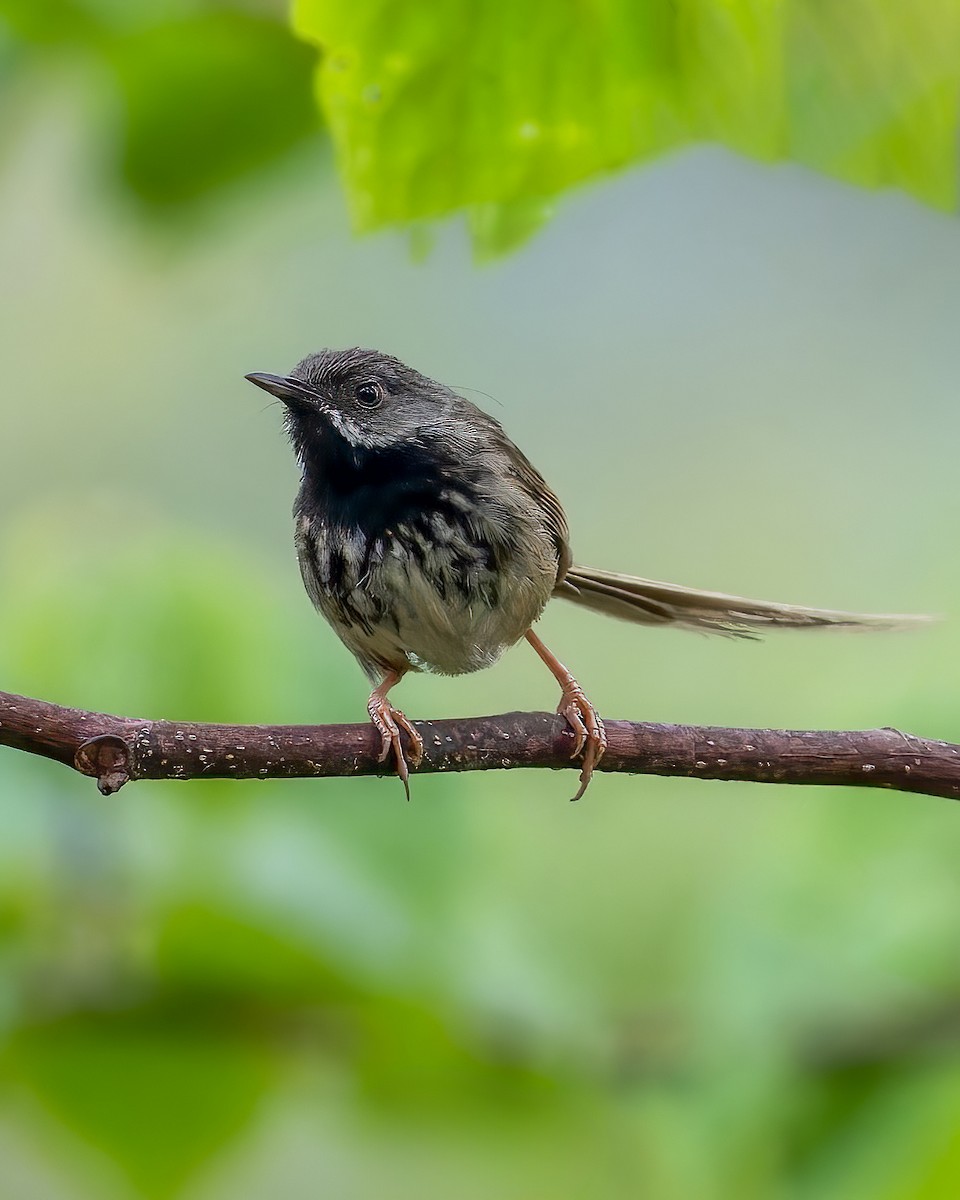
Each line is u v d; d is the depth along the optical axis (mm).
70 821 8891
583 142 5609
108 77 7320
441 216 5684
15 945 8766
